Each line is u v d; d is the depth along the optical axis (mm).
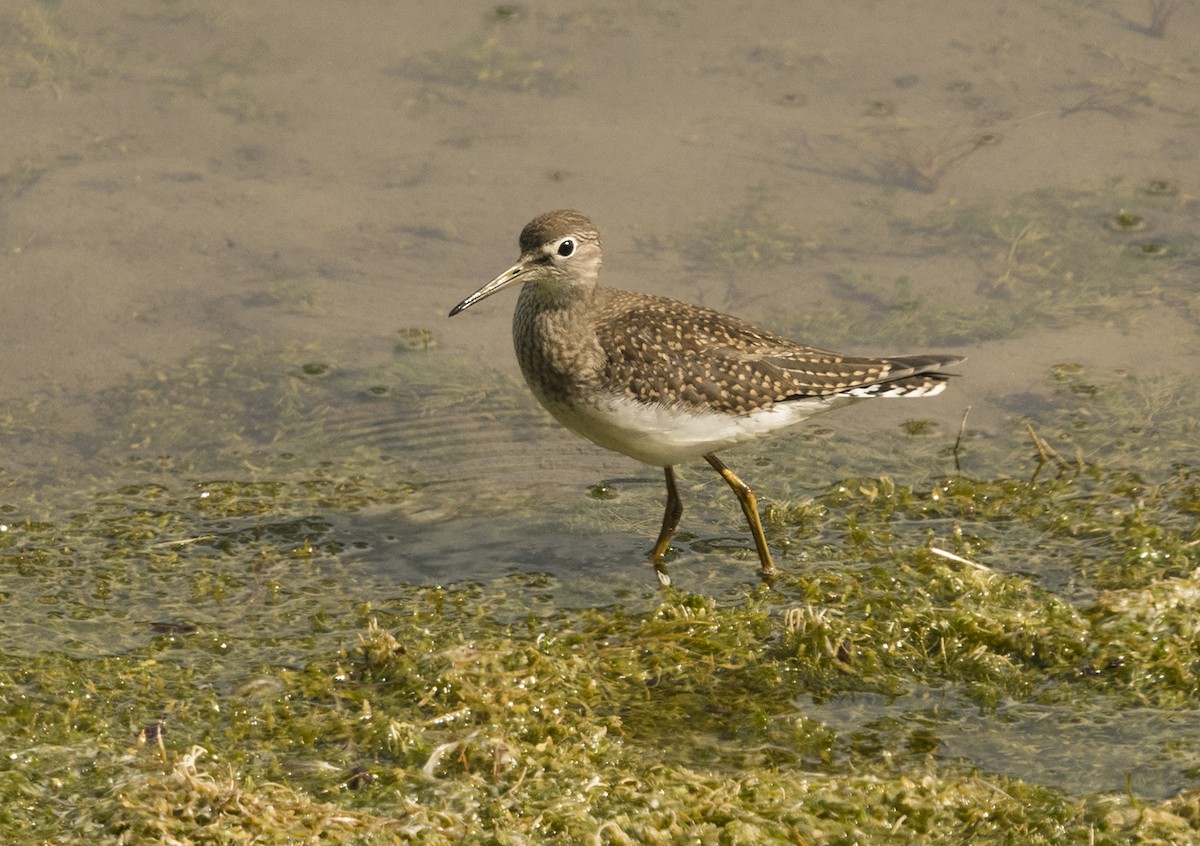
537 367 11000
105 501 12055
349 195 16109
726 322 11164
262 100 17531
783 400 10922
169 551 11367
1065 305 14656
